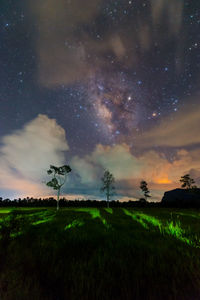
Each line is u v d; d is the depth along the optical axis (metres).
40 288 2.80
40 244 5.05
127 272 3.19
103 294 2.61
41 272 3.33
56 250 4.52
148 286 2.76
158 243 4.98
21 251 4.37
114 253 4.18
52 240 5.56
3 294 2.62
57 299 2.58
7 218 6.82
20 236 5.77
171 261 3.59
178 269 3.19
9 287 2.76
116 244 4.94
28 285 2.79
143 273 3.15
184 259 3.61
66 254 4.34
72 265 3.45
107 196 58.25
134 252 4.25
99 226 8.84
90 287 2.79
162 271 3.15
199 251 4.17
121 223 10.15
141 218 13.66
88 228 8.05
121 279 2.99
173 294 2.56
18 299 2.55
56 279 3.06
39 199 64.56
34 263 3.67
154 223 10.05
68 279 3.02
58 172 48.00
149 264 3.43
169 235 6.20
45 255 4.13
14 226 6.32
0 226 6.16
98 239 5.68
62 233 6.63
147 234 6.44
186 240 5.30
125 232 6.93
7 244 4.89
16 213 7.21
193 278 2.84
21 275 3.17
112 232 6.89
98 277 3.05
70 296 2.61
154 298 2.55
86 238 5.70
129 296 2.60
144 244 4.86
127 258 3.81
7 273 3.21
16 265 3.59
